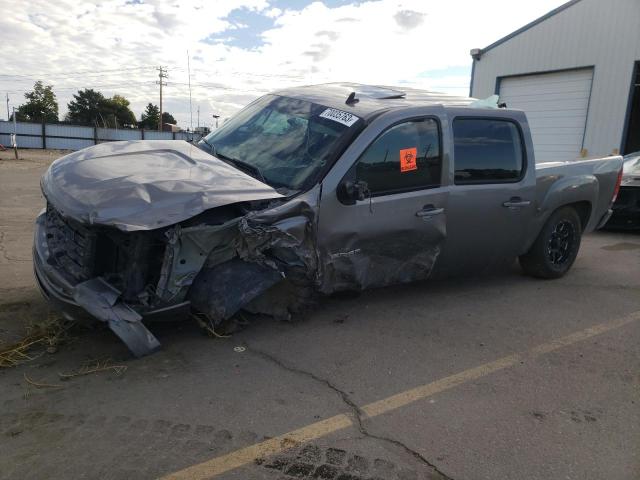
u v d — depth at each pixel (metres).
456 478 2.53
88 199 3.38
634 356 3.98
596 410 3.19
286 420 2.97
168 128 89.12
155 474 2.47
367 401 3.21
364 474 2.53
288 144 4.45
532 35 17.61
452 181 4.65
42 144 46.59
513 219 5.16
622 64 15.38
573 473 2.60
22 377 3.35
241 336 4.08
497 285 5.69
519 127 5.20
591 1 15.91
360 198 4.01
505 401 3.27
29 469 2.47
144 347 3.60
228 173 3.92
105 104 96.12
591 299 5.31
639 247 7.98
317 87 5.33
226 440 2.76
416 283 5.62
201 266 3.62
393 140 4.32
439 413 3.10
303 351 3.86
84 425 2.85
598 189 6.04
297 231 3.83
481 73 19.42
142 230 3.25
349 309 4.75
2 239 7.33
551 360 3.87
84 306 3.41
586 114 16.50
